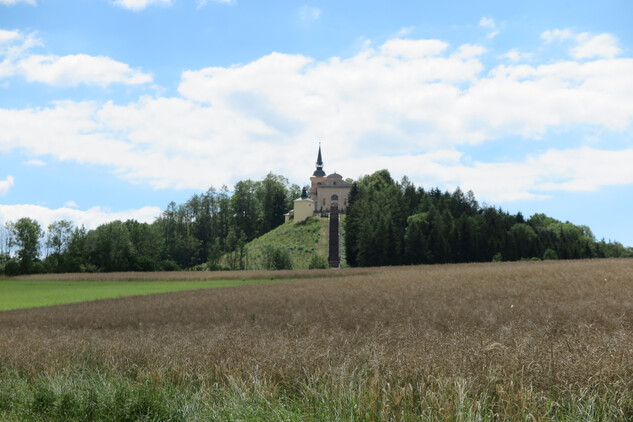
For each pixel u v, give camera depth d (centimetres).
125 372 1138
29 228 11200
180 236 16312
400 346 1137
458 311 2247
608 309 2019
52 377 1098
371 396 772
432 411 707
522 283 3481
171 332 1908
